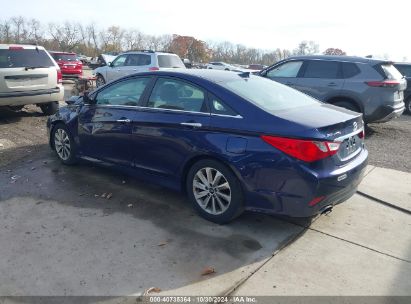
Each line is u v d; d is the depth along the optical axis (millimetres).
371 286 3195
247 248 3707
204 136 4020
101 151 5246
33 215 4293
